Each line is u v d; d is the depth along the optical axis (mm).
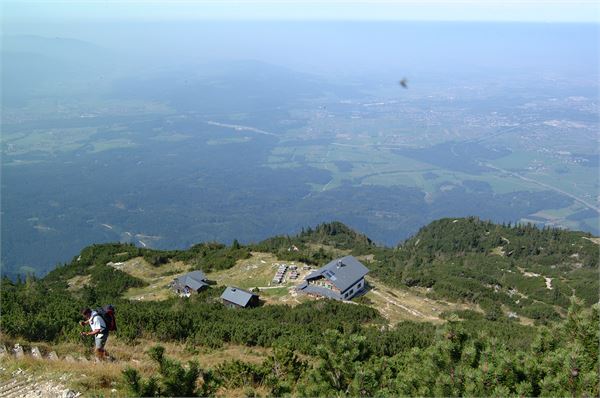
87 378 16812
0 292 43219
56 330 26062
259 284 72625
